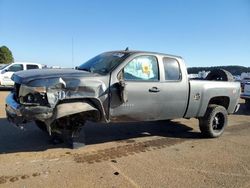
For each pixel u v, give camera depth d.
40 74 5.80
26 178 4.97
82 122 6.47
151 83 6.78
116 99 6.29
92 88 5.95
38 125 7.40
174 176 5.33
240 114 12.81
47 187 4.68
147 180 5.11
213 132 8.09
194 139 7.95
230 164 6.08
